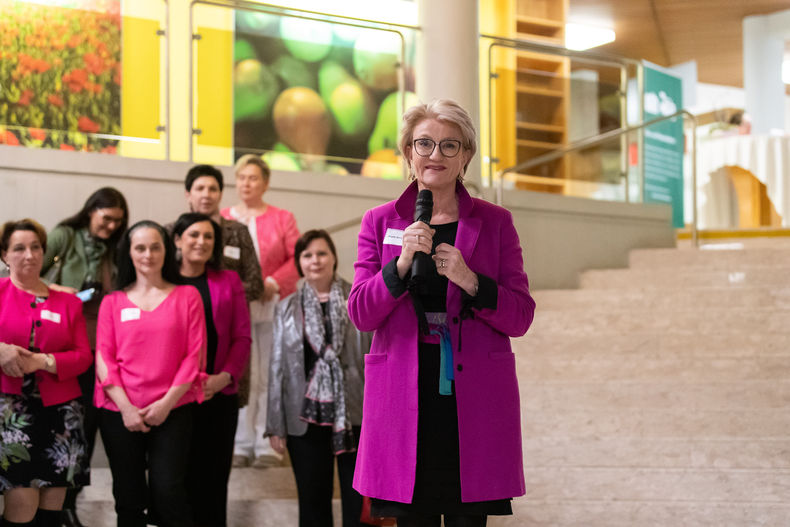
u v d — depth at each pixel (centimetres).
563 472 388
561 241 676
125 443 346
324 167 598
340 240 588
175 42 566
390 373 211
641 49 1339
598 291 554
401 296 207
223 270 399
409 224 221
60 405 344
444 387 208
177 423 350
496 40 684
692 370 458
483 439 206
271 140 587
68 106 536
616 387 428
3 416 334
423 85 603
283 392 374
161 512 343
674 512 373
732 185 995
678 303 536
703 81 1520
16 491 333
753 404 420
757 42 1191
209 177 439
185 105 567
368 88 611
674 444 389
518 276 218
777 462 380
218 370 385
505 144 686
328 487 370
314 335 375
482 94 681
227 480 383
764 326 500
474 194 601
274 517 402
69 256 412
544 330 522
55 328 349
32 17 528
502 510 207
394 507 207
